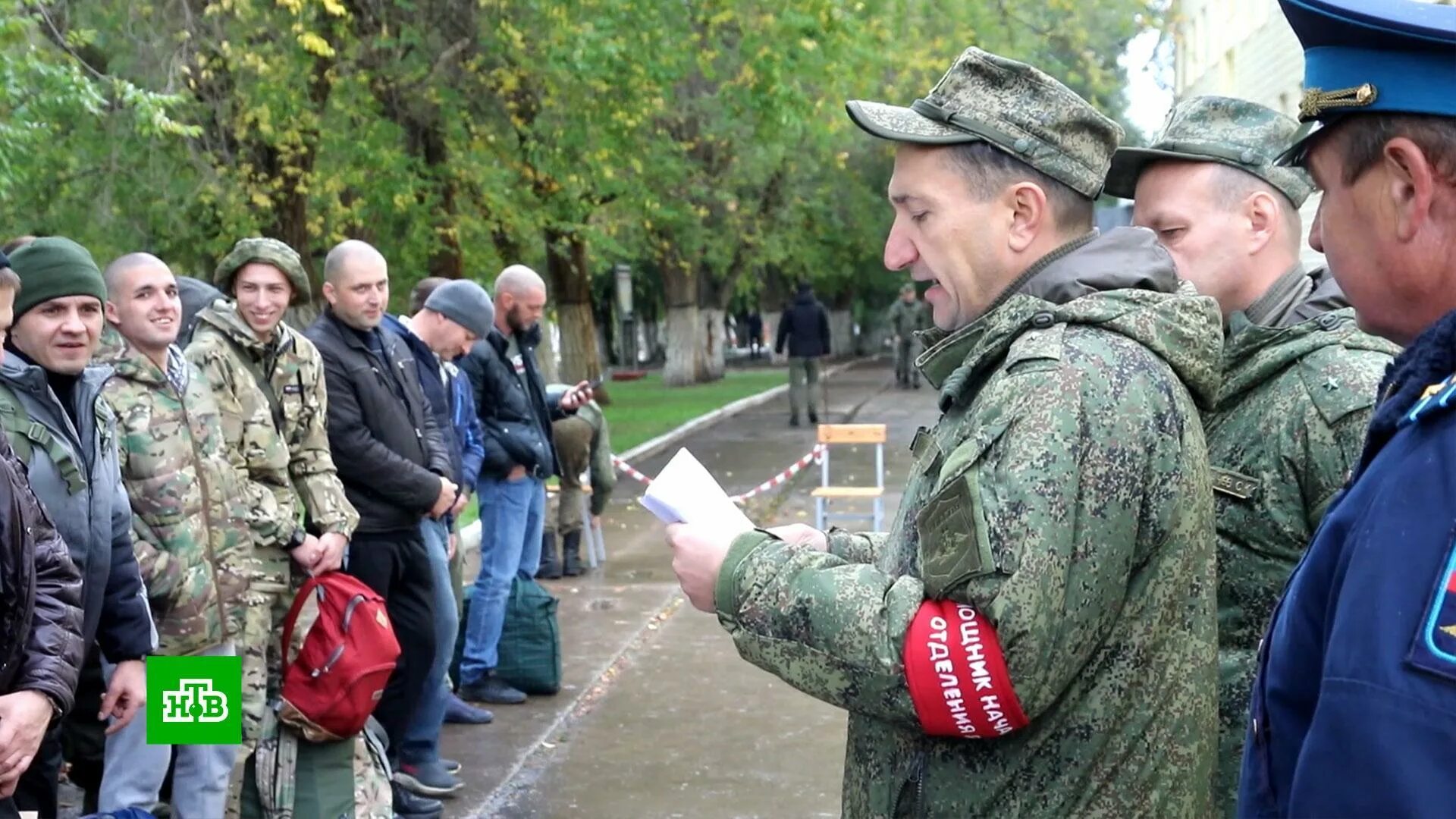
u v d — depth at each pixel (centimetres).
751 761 546
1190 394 171
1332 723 101
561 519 912
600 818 482
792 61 1337
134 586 343
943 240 179
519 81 1368
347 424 459
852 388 2895
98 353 370
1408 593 100
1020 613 150
